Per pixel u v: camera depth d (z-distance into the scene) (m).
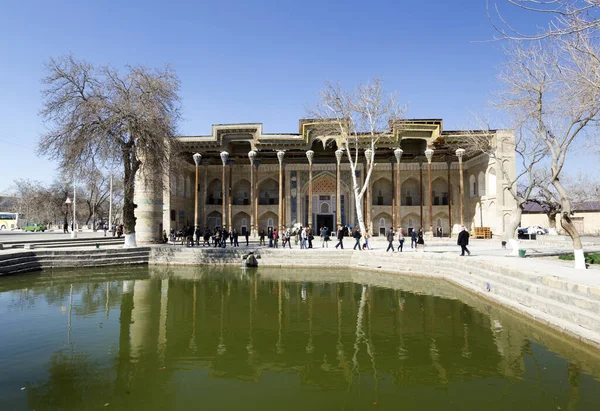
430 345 6.18
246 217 32.06
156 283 12.28
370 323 7.52
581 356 5.55
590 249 15.37
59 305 9.09
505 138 24.75
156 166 17.12
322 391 4.59
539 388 4.55
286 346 6.20
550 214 26.11
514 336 6.53
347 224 30.56
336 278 13.48
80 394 4.43
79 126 15.73
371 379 4.92
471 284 11.02
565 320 6.55
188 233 21.81
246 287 11.62
